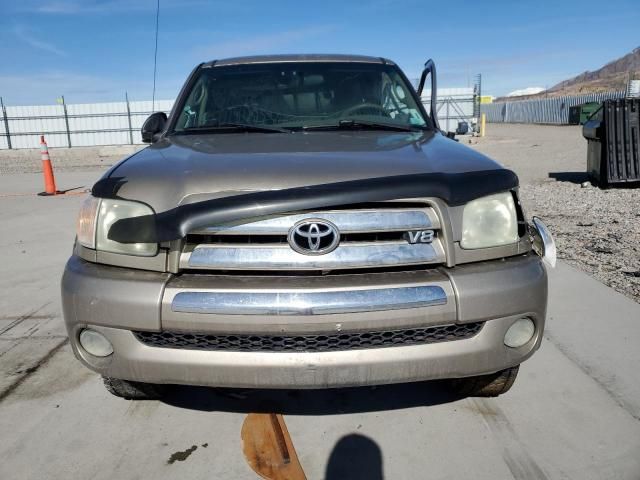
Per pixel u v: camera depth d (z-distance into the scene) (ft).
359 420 8.50
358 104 10.76
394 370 6.63
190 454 7.78
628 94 120.98
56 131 113.91
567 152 59.21
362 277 6.55
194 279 6.59
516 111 178.09
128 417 8.67
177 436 8.18
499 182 7.00
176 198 6.73
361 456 7.67
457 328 6.82
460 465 7.45
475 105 104.47
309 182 6.68
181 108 10.85
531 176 39.29
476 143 80.33
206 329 6.42
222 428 8.36
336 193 6.39
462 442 7.93
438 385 9.43
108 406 8.99
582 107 122.93
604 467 7.33
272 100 10.79
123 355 6.77
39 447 7.97
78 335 7.08
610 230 20.59
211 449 7.88
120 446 7.97
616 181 30.14
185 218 6.34
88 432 8.30
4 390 9.53
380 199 6.48
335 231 6.49
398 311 6.41
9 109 112.68
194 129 10.14
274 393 9.27
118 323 6.63
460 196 6.71
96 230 7.06
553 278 14.70
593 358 10.18
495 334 6.82
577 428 8.16
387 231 6.62
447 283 6.59
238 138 9.29
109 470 7.47
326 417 8.59
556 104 153.07
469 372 6.88
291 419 8.57
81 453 7.82
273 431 8.25
